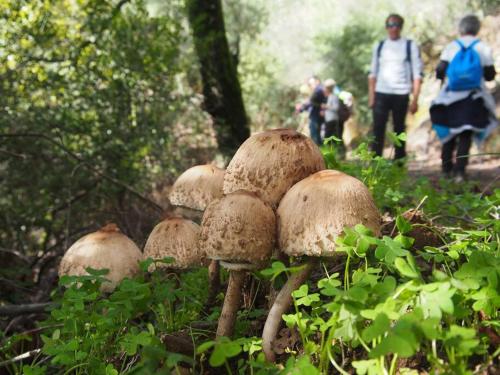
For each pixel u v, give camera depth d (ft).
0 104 23.00
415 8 68.44
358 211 7.32
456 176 25.39
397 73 29.09
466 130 25.11
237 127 38.75
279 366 7.48
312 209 7.32
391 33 29.22
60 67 24.39
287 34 75.77
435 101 25.80
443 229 11.33
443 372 5.56
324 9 72.69
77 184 25.48
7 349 10.50
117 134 25.82
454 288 5.79
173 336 8.25
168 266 10.71
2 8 22.74
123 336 8.97
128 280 9.22
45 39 23.66
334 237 7.13
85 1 25.18
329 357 6.42
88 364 7.96
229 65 38.22
